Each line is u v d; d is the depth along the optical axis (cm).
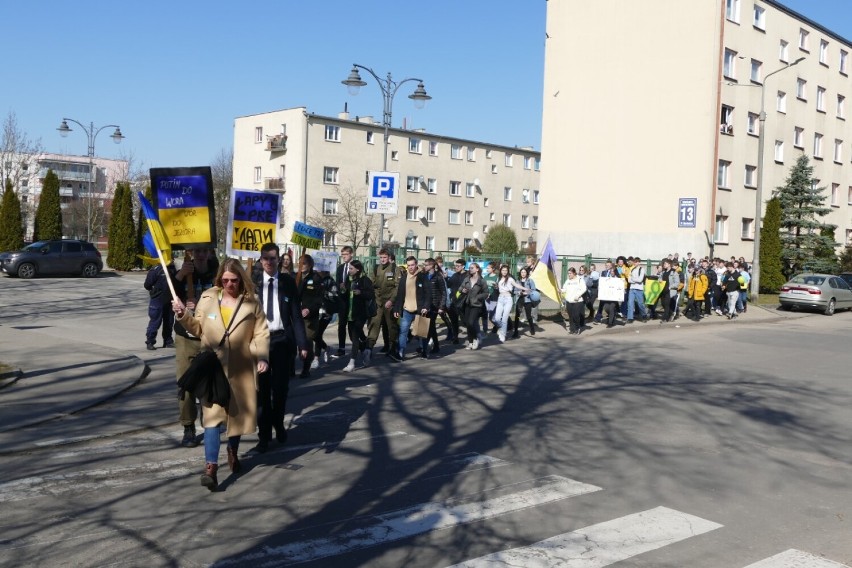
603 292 2036
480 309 1561
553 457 744
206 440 618
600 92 3697
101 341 1498
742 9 3556
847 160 4619
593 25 3709
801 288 2756
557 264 2327
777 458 764
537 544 513
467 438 814
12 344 1342
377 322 1326
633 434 847
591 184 3731
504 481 660
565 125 3812
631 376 1252
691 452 776
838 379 1298
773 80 3856
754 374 1320
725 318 2481
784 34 3906
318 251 1791
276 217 1004
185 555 482
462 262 1672
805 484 677
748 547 518
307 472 677
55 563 463
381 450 758
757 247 3038
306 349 784
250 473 671
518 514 574
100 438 786
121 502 585
